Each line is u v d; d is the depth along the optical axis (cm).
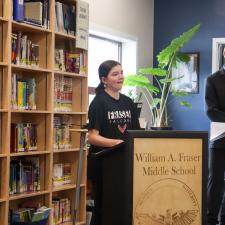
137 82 575
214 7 627
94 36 580
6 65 354
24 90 384
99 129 279
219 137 406
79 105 449
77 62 441
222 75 430
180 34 651
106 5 564
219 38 621
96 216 212
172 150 176
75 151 439
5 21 355
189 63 639
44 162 403
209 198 425
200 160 179
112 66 289
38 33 408
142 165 173
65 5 428
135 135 172
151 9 666
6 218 353
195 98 637
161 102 596
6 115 355
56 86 419
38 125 405
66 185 431
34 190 394
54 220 414
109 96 289
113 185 193
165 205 175
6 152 354
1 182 355
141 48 644
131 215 171
